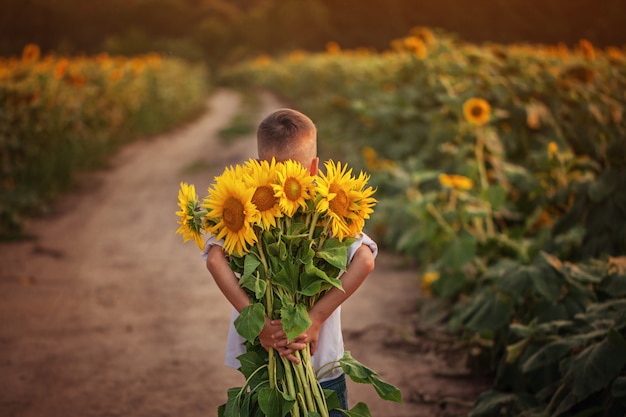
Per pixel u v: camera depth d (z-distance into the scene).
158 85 19.16
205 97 33.44
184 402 3.62
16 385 3.79
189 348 4.32
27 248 6.63
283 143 2.16
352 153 9.24
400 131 7.95
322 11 70.56
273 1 86.94
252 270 1.99
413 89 7.98
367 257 2.07
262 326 1.96
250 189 1.96
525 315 3.71
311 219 2.08
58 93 10.36
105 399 3.64
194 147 14.05
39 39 66.62
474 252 4.44
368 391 3.76
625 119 5.47
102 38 74.25
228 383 3.84
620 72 7.06
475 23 46.66
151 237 7.07
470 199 4.81
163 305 5.12
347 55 19.52
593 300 3.46
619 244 4.09
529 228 4.95
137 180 10.19
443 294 4.51
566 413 2.94
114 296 5.31
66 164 9.57
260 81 39.50
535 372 3.24
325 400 2.06
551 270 3.47
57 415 3.46
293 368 2.04
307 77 20.08
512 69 7.20
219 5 102.88
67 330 4.62
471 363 3.96
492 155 5.72
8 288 5.46
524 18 42.19
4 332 4.56
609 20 28.30
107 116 13.38
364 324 4.66
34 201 7.88
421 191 6.24
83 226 7.50
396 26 62.72
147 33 91.00
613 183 4.14
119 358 4.17
